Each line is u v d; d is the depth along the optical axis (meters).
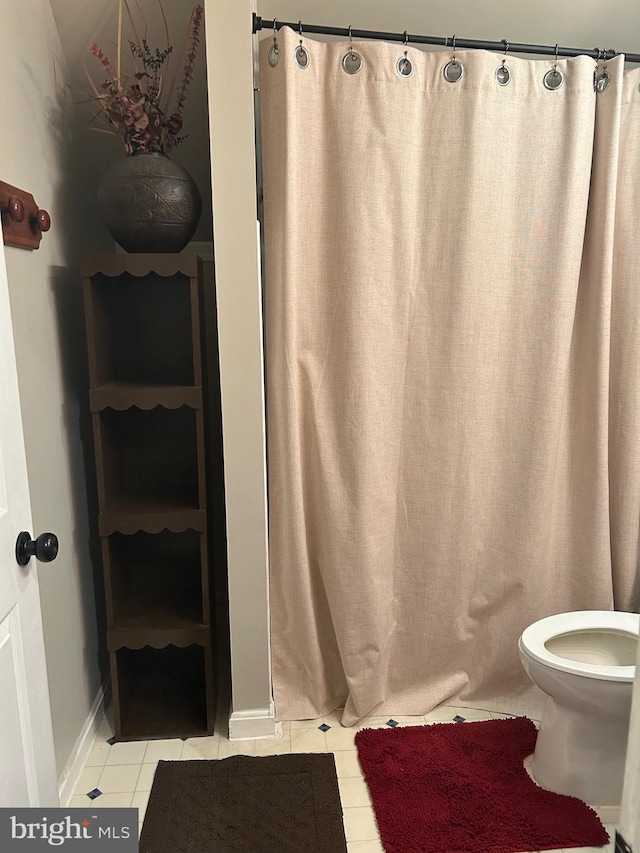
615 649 1.81
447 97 1.76
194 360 1.74
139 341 2.11
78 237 1.91
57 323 1.71
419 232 1.83
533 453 1.94
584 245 1.93
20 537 1.12
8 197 1.32
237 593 1.82
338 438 1.85
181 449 2.16
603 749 1.64
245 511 1.78
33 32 1.56
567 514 2.05
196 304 1.71
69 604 1.76
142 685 2.13
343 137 1.73
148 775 1.75
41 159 1.60
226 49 1.55
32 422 1.52
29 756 1.15
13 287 1.42
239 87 1.57
